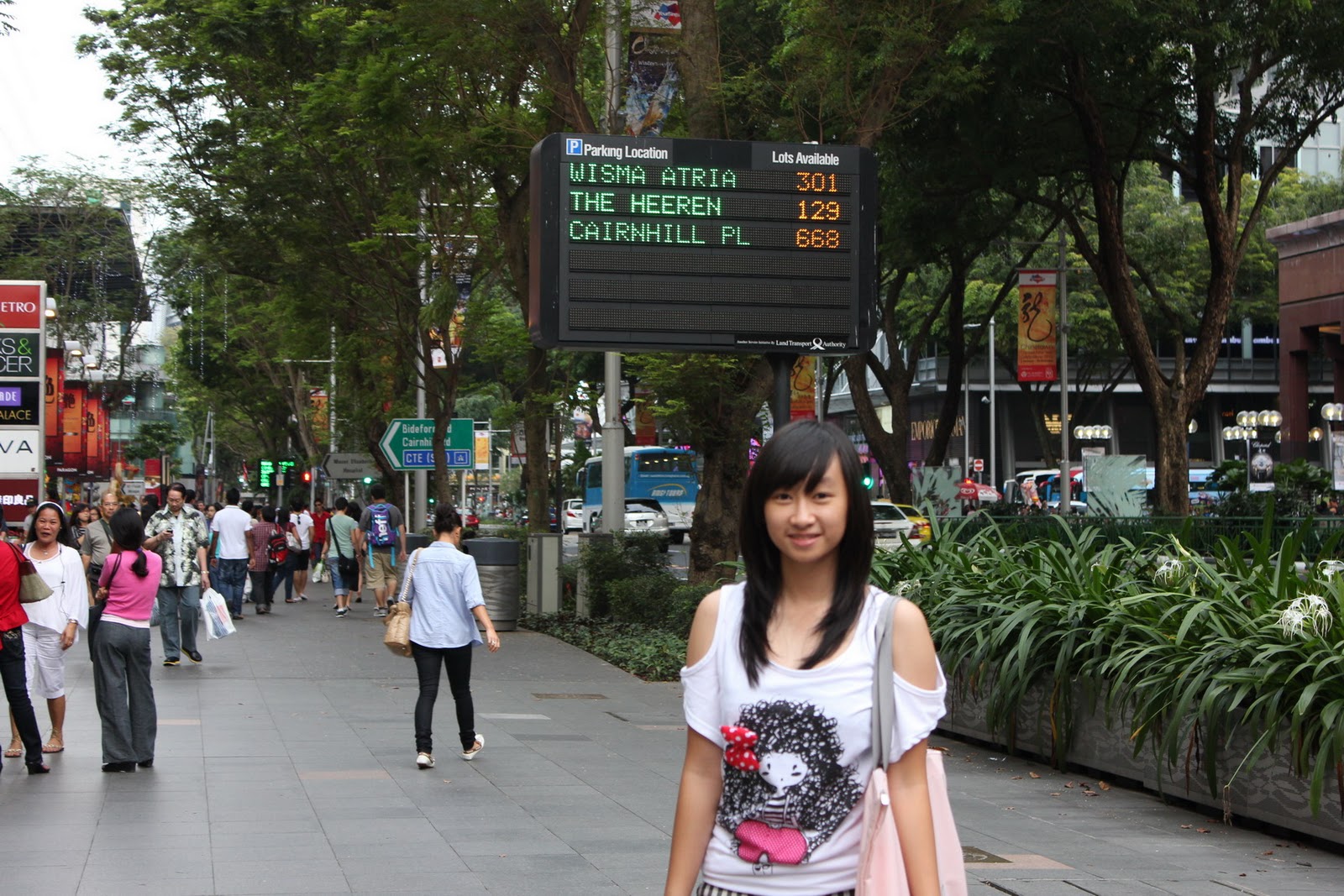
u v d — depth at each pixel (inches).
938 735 443.2
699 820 116.0
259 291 1307.8
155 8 954.7
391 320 1102.4
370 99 773.9
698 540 714.2
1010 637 395.2
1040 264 1806.1
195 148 987.3
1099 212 973.2
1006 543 465.4
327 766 382.6
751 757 111.2
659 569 807.7
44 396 807.1
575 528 2625.5
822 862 112.0
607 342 498.9
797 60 684.1
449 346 1009.5
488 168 824.3
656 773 377.1
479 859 276.2
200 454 3211.1
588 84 836.0
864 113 677.9
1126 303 1002.1
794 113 722.2
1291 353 1551.4
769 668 113.3
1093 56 877.2
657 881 260.1
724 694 114.7
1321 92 986.1
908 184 984.3
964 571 438.9
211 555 879.7
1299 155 2481.5
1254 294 2094.0
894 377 1363.2
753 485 116.4
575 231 496.7
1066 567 401.1
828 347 512.4
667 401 703.1
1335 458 1239.5
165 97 970.1
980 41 782.5
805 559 114.4
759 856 112.3
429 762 381.1
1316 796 272.1
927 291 1877.5
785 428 117.5
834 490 114.3
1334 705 280.8
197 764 382.6
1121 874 267.7
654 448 2034.9
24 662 365.4
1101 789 357.1
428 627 385.7
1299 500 1085.8
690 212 504.4
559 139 495.5
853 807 112.7
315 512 1337.4
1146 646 338.3
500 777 369.4
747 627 114.9
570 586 886.4
